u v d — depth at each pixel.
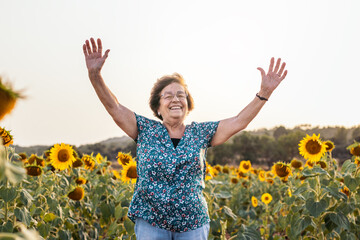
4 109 1.06
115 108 3.17
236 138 57.12
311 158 4.62
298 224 4.27
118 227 4.73
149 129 3.23
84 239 5.11
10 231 3.31
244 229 4.59
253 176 10.38
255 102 3.19
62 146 5.10
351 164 4.74
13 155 3.65
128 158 5.31
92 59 3.04
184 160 3.02
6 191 3.40
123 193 5.12
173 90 3.32
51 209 4.31
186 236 2.98
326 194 4.38
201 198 3.11
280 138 56.03
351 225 4.59
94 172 6.34
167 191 2.96
